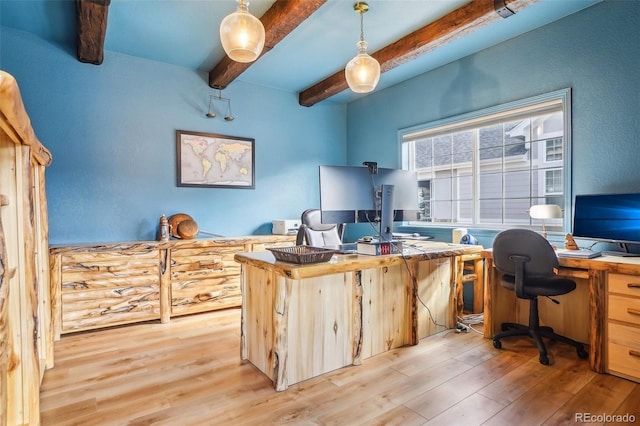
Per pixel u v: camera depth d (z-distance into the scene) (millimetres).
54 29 3002
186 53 3512
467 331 3000
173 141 3783
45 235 2322
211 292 3598
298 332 2143
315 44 3309
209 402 1921
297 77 4145
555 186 3137
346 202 2340
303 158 4727
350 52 3480
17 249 1582
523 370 2268
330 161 4965
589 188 2775
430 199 4176
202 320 3387
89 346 2732
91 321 3035
